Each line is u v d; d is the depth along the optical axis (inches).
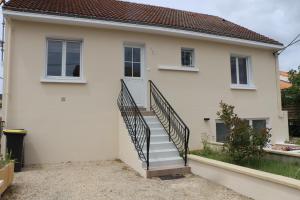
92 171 297.3
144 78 402.9
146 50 402.6
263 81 494.0
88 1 463.5
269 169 260.2
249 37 472.4
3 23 366.6
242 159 283.3
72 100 355.9
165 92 410.0
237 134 279.3
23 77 337.4
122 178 269.7
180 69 420.5
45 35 349.4
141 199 212.7
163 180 264.8
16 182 252.7
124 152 342.0
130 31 392.8
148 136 279.0
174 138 357.1
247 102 474.0
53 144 343.3
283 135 501.0
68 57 366.3
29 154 333.1
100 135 364.5
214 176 260.5
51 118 345.1
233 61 482.9
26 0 373.7
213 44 453.1
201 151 364.2
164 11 530.0
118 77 381.4
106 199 211.8
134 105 326.0
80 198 213.2
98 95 368.5
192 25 452.8
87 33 369.4
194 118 426.0
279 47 495.5
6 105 328.2
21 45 339.0
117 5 484.4
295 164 283.0
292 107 620.7
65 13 343.6
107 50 378.6
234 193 229.5
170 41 419.2
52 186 241.6
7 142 296.2
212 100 442.6
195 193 228.7
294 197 183.2
